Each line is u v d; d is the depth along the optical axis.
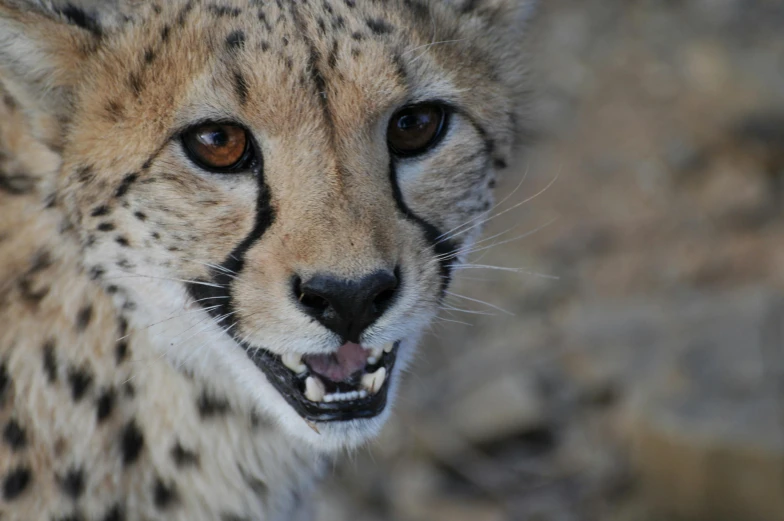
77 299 7.91
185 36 7.29
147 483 8.25
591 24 21.92
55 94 7.45
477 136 8.17
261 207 7.34
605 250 17.11
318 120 7.17
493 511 13.09
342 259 7.12
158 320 7.79
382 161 7.50
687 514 12.43
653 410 12.76
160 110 7.27
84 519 8.10
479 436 13.88
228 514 8.52
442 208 8.00
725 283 16.14
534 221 17.70
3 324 7.95
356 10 7.47
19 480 7.91
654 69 20.78
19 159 7.71
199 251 7.48
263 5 7.26
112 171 7.42
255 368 7.95
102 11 7.57
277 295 7.30
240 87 7.11
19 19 7.20
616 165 18.73
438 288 7.88
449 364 15.09
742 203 17.80
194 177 7.34
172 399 8.12
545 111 19.62
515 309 16.05
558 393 14.45
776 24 21.80
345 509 12.96
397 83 7.36
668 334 14.61
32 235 7.87
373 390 7.94
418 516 13.09
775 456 11.80
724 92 19.80
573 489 13.30
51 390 7.97
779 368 13.15
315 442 7.92
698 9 22.38
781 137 18.80
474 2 8.55
